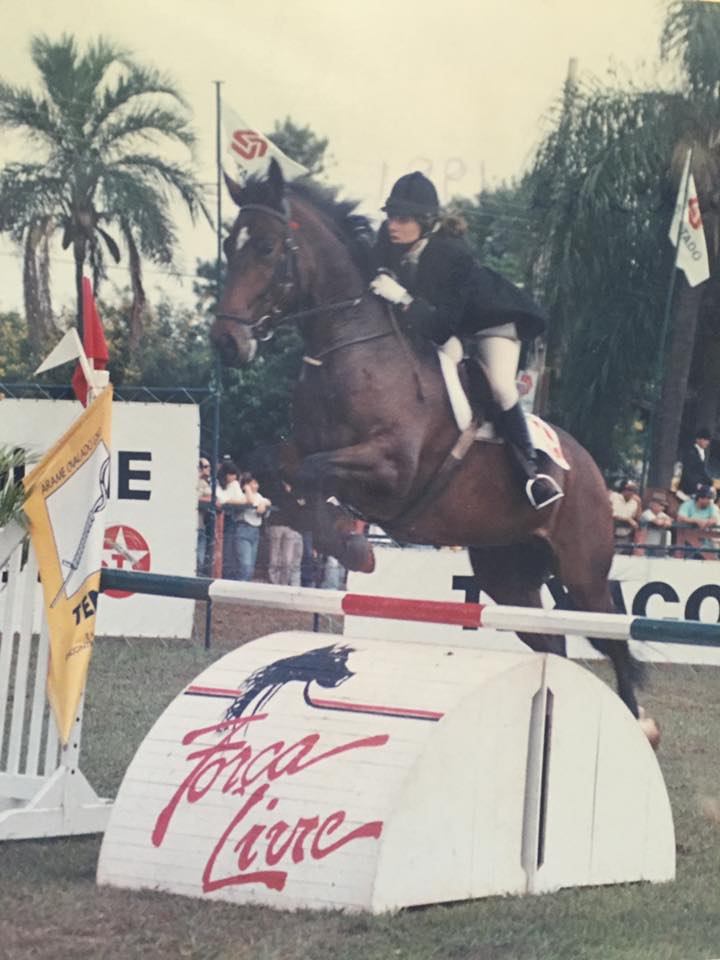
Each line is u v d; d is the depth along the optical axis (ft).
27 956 10.37
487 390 20.53
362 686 12.69
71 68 39.32
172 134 39.99
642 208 37.40
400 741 11.96
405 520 21.08
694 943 11.46
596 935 11.46
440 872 11.98
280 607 14.12
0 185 39.68
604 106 37.45
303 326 20.67
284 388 39.24
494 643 27.48
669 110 37.32
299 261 20.29
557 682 12.84
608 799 13.34
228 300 20.40
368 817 11.61
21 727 14.37
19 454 14.46
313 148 38.83
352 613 13.74
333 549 19.89
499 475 20.77
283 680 13.10
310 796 11.93
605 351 36.99
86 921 11.25
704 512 33.99
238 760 12.49
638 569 29.48
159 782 12.60
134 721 19.98
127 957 10.39
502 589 22.54
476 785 12.26
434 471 20.58
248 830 12.01
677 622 12.48
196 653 26.53
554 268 37.14
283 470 21.04
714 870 14.23
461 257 20.16
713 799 17.67
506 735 12.49
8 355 40.70
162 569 27.76
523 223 37.60
